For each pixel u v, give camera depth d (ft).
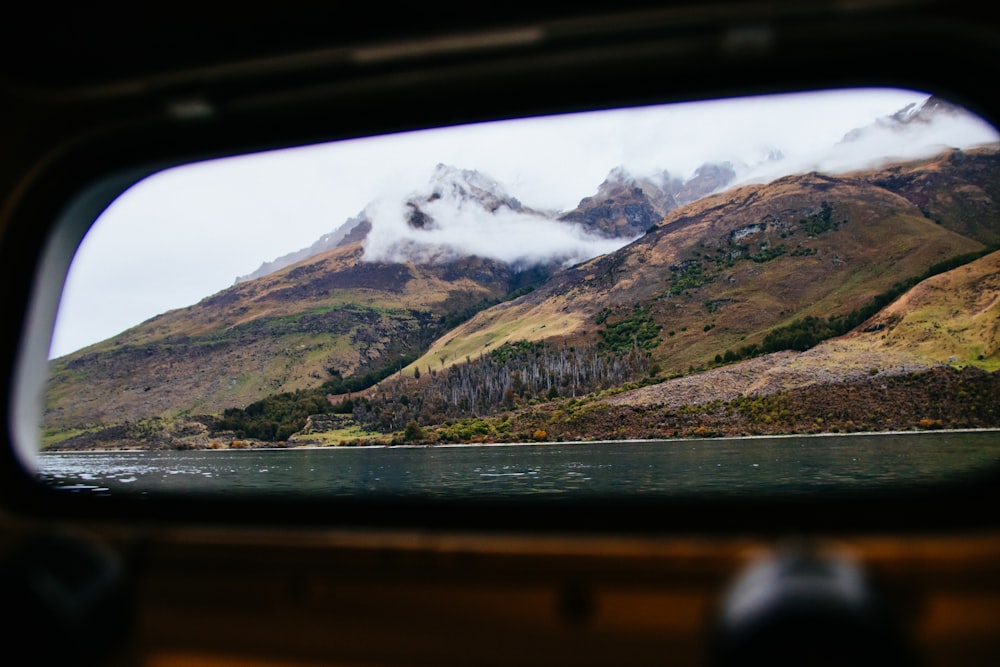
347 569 7.04
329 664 6.89
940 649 5.77
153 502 8.61
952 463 155.33
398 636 6.73
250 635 7.17
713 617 3.66
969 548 5.95
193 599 7.42
